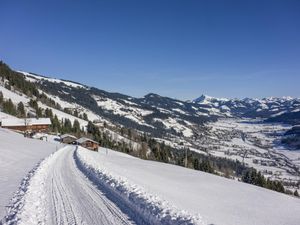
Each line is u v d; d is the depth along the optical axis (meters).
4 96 199.62
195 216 12.85
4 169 26.78
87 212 13.52
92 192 17.73
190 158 136.12
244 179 123.12
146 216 13.05
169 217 12.45
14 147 51.66
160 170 40.31
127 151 143.62
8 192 17.75
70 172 26.48
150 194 16.36
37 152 51.81
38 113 179.50
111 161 44.88
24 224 11.52
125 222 12.22
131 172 31.14
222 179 40.12
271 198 27.83
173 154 171.38
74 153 53.41
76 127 168.62
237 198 24.19
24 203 14.66
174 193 21.03
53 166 30.88
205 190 26.22
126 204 15.02
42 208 14.06
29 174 24.48
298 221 17.12
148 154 149.25
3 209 14.12
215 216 15.04
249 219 15.74
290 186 166.75
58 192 17.56
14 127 137.00
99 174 23.52
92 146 120.88
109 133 188.50
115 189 18.25
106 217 12.83
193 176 37.97
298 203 27.12
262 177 116.69
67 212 13.48
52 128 155.88
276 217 17.67
